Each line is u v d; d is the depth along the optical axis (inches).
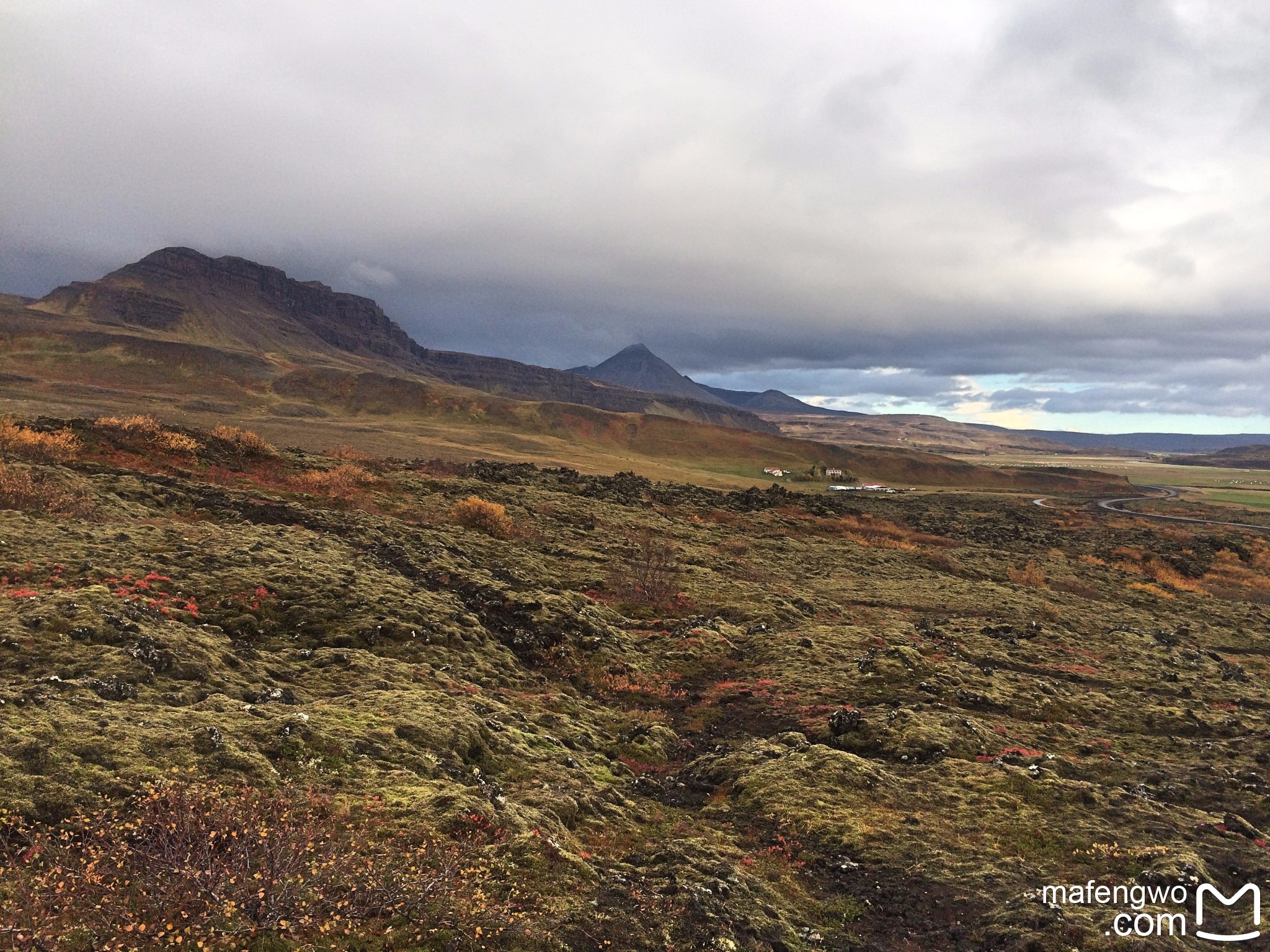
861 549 3496.6
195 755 542.3
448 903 435.8
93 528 1298.0
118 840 404.2
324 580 1261.1
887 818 759.1
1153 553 4714.6
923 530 5118.1
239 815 438.9
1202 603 3142.2
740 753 950.4
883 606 2314.2
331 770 603.8
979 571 3356.3
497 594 1566.2
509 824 570.3
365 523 1969.7
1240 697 1534.2
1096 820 778.8
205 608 1051.9
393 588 1342.3
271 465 2790.4
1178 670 1758.1
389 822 528.4
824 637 1657.2
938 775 900.0
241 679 803.4
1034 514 7696.9
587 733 987.9
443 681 993.5
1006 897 607.5
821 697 1250.0
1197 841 735.7
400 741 699.4
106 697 641.0
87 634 762.8
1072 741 1131.9
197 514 1819.6
